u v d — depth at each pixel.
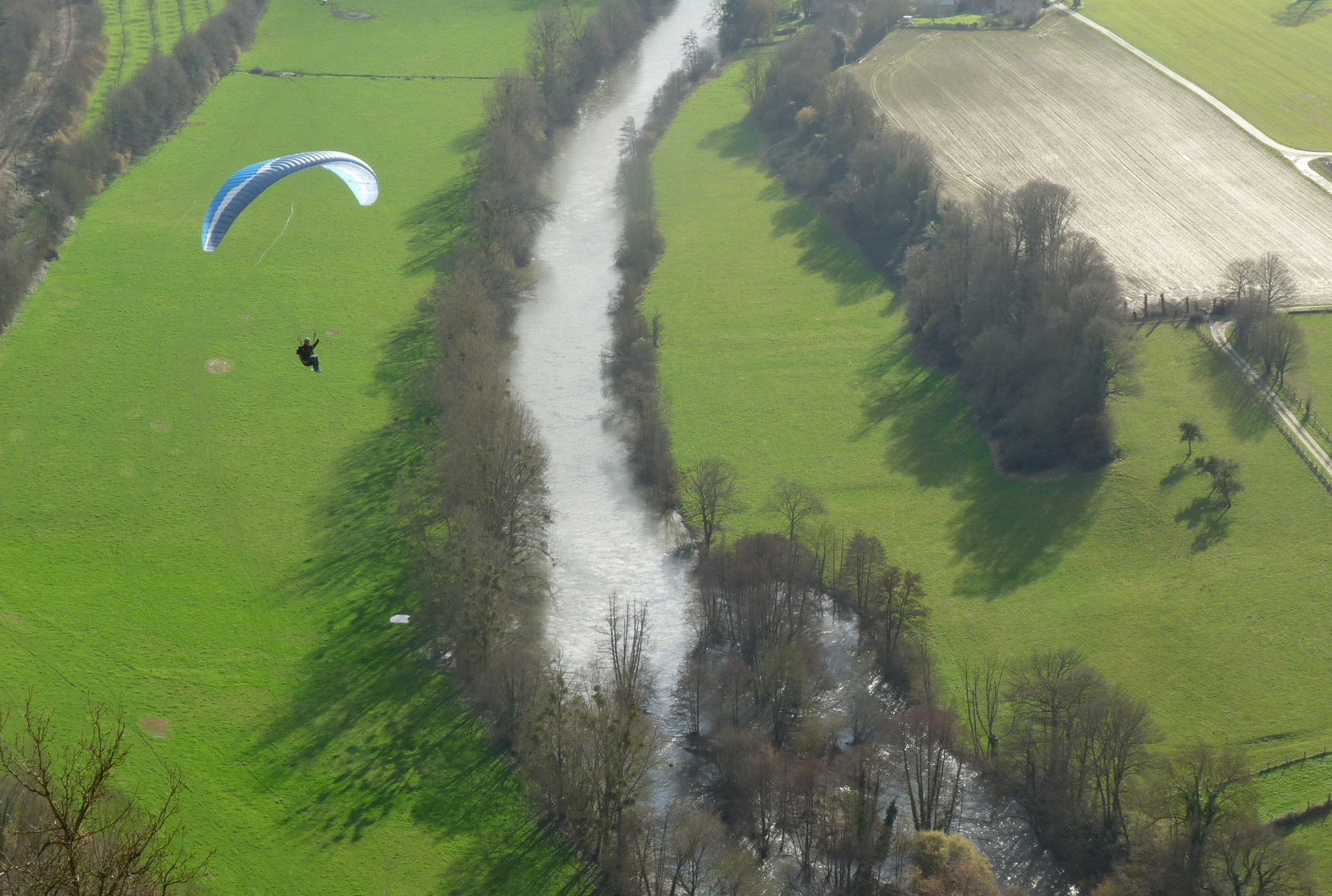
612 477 162.75
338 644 135.38
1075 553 147.00
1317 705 125.50
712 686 124.88
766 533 140.88
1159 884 104.50
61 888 54.25
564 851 111.06
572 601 142.00
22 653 133.00
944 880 103.12
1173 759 116.44
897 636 132.00
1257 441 160.00
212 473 162.75
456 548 131.50
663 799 117.56
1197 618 136.62
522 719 119.50
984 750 121.31
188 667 132.25
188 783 117.44
